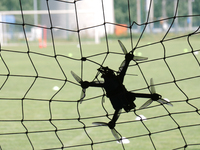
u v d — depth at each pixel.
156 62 14.42
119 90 2.56
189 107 6.16
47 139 4.55
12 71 12.62
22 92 8.33
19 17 32.72
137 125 5.11
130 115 5.73
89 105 6.68
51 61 16.17
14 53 21.30
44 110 6.32
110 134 4.73
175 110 5.96
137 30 34.50
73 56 17.95
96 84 2.62
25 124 5.29
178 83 8.97
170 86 8.55
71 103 6.91
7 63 15.67
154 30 34.91
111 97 2.58
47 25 31.89
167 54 17.38
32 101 7.17
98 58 16.73
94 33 31.44
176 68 12.24
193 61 14.35
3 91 8.51
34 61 16.50
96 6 31.08
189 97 7.10
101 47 22.97
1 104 6.90
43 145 4.31
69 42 31.33
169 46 22.45
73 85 9.26
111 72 2.58
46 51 21.34
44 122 5.41
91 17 31.16
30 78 10.75
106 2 32.44
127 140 4.40
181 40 29.52
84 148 4.18
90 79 10.13
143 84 9.08
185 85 8.63
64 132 4.87
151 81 2.62
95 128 5.04
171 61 14.66
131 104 2.56
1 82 10.02
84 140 4.50
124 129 4.93
